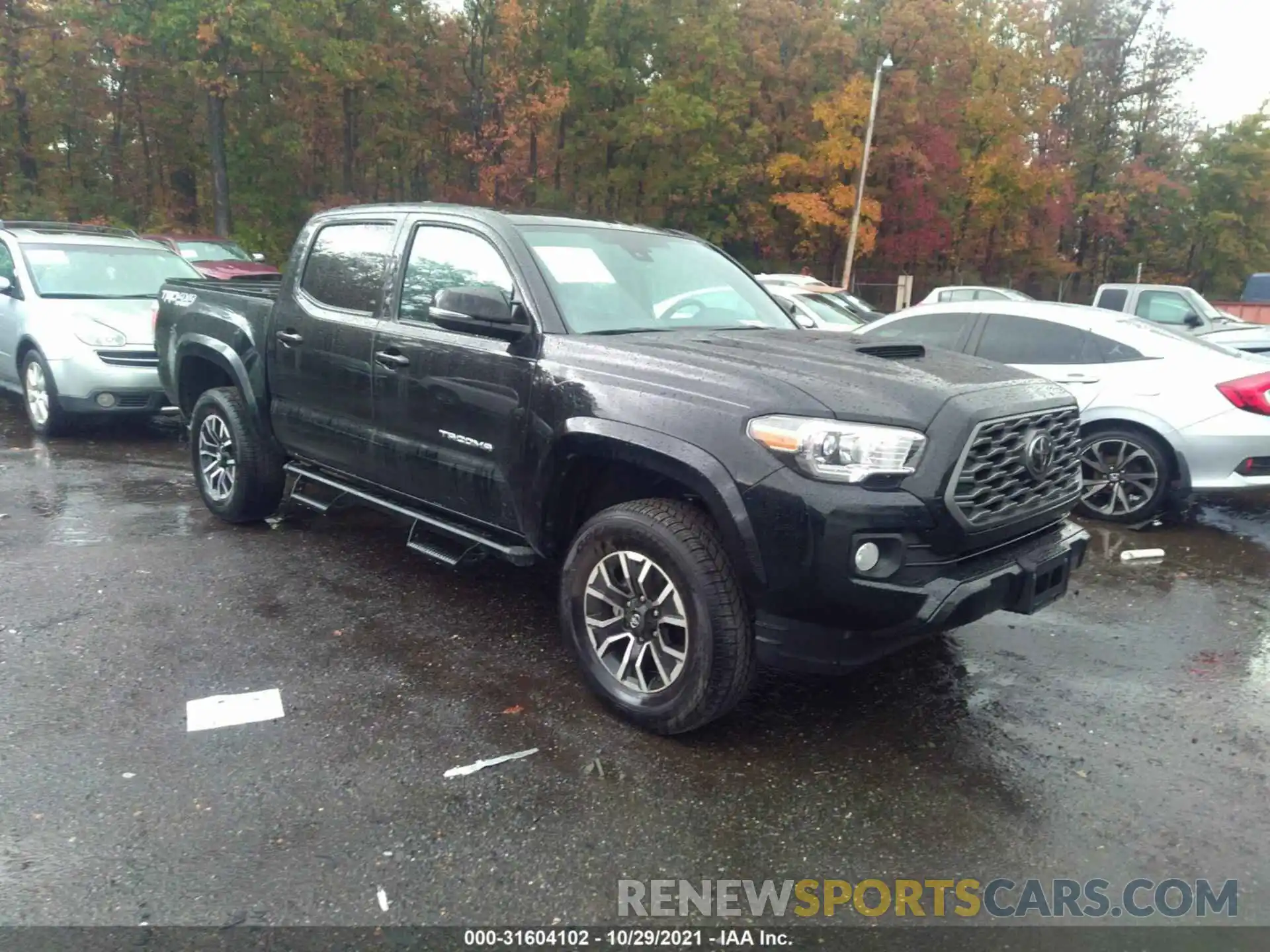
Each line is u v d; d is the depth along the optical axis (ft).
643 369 11.69
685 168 102.01
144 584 16.30
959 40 109.09
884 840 9.67
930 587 10.28
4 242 30.91
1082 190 146.82
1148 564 19.54
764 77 108.06
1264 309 69.21
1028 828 9.91
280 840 9.34
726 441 10.55
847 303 50.67
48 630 14.23
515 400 12.83
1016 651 14.70
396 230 15.65
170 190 105.09
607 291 13.97
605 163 102.12
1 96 83.10
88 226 34.65
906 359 12.53
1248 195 153.69
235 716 11.80
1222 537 21.66
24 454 26.40
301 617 15.08
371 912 8.41
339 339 15.96
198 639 14.11
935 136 107.14
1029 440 11.30
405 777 10.55
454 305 12.69
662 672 11.44
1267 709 12.82
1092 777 10.97
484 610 15.65
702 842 9.54
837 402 10.39
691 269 15.81
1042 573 11.32
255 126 99.55
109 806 9.82
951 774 10.93
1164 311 46.57
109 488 22.85
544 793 10.30
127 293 30.55
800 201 102.01
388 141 99.30
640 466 11.41
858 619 10.25
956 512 10.29
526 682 13.03
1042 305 24.59
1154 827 9.98
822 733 11.85
